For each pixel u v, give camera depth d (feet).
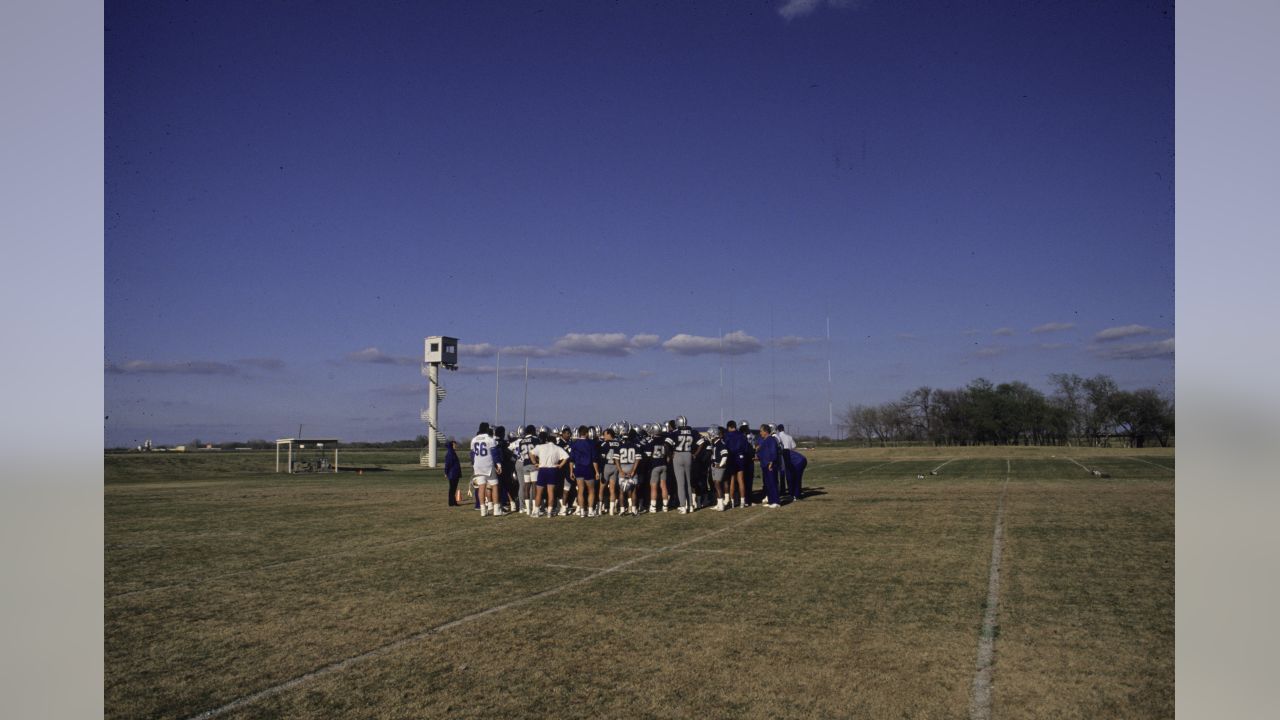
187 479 124.77
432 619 25.41
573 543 40.93
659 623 24.45
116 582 31.86
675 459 54.34
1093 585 28.48
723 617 25.03
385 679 19.81
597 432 57.31
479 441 55.72
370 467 167.73
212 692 19.04
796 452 63.00
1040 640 22.02
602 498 57.93
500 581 31.17
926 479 87.10
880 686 18.80
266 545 41.88
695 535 43.11
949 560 33.78
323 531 47.78
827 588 28.84
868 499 62.13
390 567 34.63
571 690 18.88
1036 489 69.21
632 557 36.29
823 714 17.24
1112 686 18.56
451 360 170.60
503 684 19.35
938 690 18.49
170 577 32.86
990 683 18.88
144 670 20.66
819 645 21.91
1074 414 209.15
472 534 45.37
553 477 53.11
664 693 18.60
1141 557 33.60
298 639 23.39
